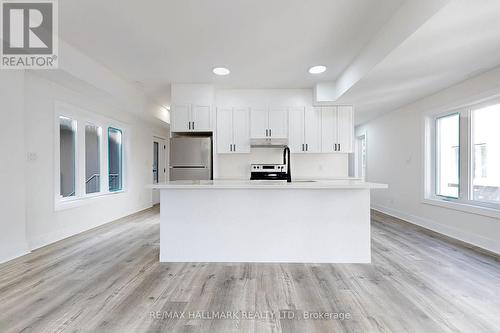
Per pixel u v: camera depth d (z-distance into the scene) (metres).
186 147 4.39
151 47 3.06
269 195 2.77
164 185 2.56
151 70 3.78
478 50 2.43
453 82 3.36
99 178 4.54
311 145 4.59
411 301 1.94
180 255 2.79
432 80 3.27
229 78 4.11
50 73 3.01
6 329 1.61
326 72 3.86
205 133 4.73
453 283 2.22
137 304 1.90
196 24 2.56
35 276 2.38
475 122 3.37
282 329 1.62
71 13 2.39
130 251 3.09
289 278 2.35
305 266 2.64
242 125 4.61
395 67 2.82
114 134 5.04
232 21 2.51
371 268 2.57
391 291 2.09
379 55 2.68
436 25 2.00
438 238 3.57
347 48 3.08
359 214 2.75
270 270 2.54
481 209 3.12
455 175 3.77
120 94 4.07
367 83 3.38
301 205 2.76
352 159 6.83
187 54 3.24
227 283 2.25
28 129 3.04
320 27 2.61
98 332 1.58
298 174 4.86
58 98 3.45
